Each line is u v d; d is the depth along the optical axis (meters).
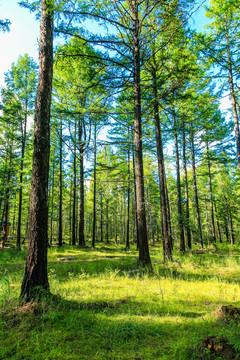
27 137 15.99
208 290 5.21
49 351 2.47
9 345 2.61
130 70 8.37
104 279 6.36
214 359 2.26
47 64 4.74
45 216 4.32
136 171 8.38
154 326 3.14
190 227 15.34
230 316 3.20
